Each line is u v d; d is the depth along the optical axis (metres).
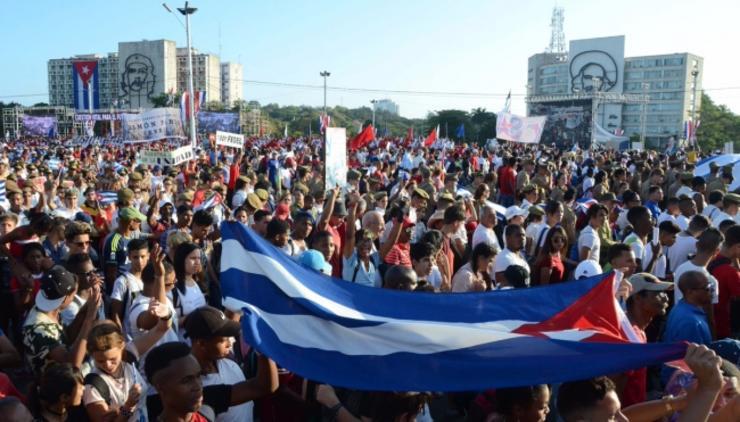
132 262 5.49
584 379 3.04
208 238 7.98
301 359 3.34
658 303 4.73
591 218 7.98
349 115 162.25
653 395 4.61
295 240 7.19
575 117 80.12
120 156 28.53
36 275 6.60
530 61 159.00
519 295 3.95
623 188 13.98
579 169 21.31
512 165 15.16
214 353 3.75
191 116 26.44
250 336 3.30
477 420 4.01
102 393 3.72
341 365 3.30
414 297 3.89
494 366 3.11
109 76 163.50
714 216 9.84
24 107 117.19
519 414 3.33
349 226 6.94
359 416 3.61
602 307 3.86
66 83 168.75
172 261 5.86
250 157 26.73
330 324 3.47
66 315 5.37
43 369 4.27
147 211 9.94
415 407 3.46
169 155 18.59
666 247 7.55
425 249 6.36
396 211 7.10
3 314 6.93
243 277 3.77
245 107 121.56
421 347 3.26
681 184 13.02
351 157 25.19
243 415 3.88
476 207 10.37
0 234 7.41
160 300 4.63
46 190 11.29
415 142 41.75
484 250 6.31
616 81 129.25
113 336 3.78
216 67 168.62
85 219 8.91
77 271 5.51
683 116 131.12
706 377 2.78
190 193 10.59
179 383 3.05
